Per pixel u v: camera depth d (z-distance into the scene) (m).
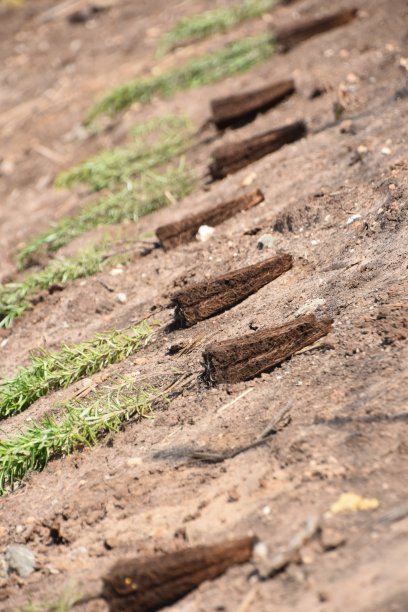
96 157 13.80
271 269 8.52
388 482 5.54
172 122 13.82
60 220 12.77
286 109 12.52
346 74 12.50
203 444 6.71
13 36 21.19
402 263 7.80
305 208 9.29
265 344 7.27
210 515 5.96
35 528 6.75
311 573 5.09
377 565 4.93
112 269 10.41
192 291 8.42
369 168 9.52
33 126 16.67
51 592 6.05
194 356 7.95
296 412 6.57
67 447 7.41
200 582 5.40
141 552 5.95
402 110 10.50
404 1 13.69
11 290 10.99
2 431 7.99
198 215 10.24
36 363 8.69
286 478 5.95
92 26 20.25
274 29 15.02
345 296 7.73
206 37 16.95
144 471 6.70
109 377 8.27
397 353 6.70
